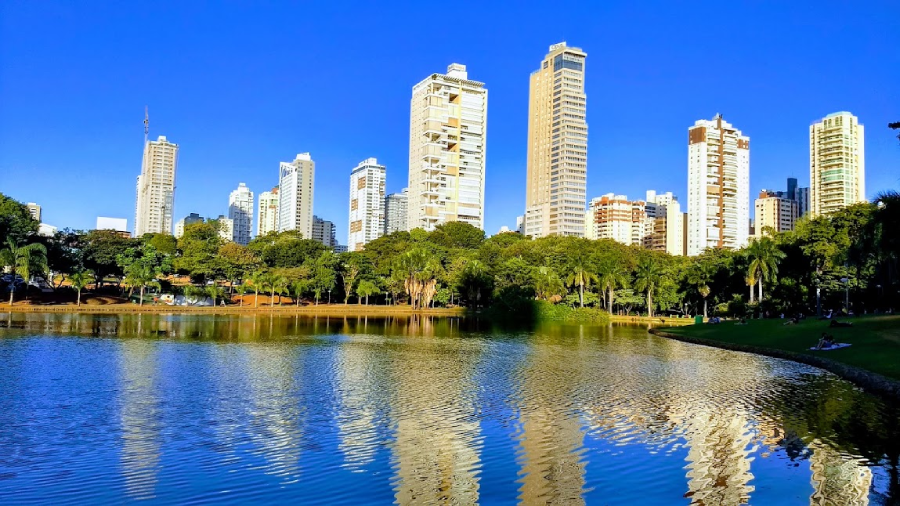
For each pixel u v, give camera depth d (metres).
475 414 28.62
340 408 29.66
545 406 30.53
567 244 170.88
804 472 20.48
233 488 18.78
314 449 22.73
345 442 23.70
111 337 61.62
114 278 168.88
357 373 40.97
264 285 136.00
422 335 74.94
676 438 24.56
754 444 23.75
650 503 17.92
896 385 33.41
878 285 92.69
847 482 19.59
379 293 147.25
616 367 45.66
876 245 55.44
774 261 100.75
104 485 18.91
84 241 137.75
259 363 44.94
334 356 50.38
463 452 22.61
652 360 50.38
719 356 53.91
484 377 39.97
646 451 22.81
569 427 26.23
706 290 122.12
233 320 95.62
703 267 124.12
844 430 25.86
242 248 166.50
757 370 44.22
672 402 31.75
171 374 39.12
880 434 25.23
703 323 89.19
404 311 134.12
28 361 43.72
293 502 17.75
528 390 35.09
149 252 135.00
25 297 119.50
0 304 105.62
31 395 31.75
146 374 38.94
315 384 36.28
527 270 133.88
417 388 35.41
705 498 18.28
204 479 19.50
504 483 19.44
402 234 192.88
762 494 18.55
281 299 159.50
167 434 24.55
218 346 55.97
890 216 41.16
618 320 121.62
